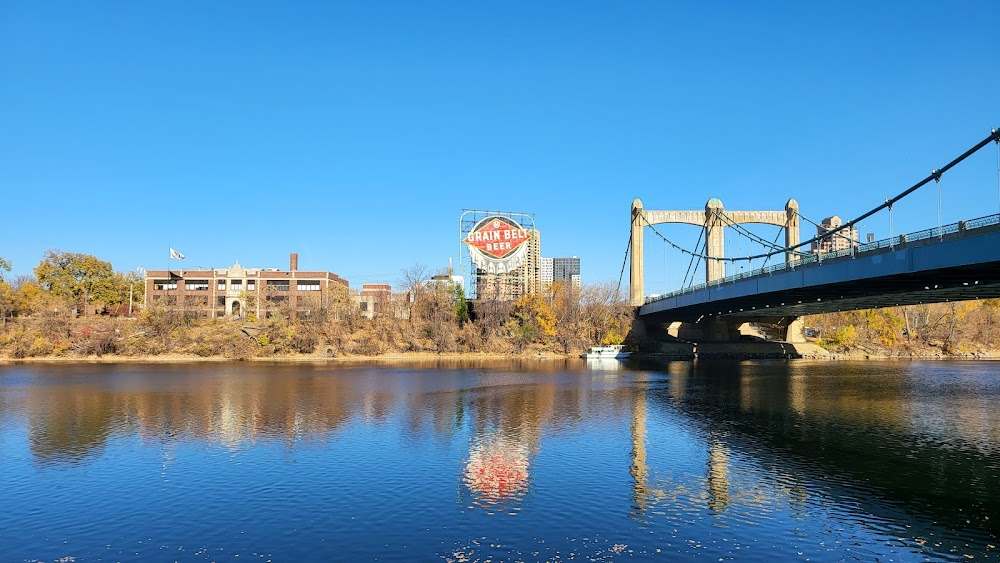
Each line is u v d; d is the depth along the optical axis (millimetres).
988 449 38750
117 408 54250
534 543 23375
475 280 146625
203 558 22219
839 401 60625
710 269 146000
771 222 146500
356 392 66250
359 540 23688
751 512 26859
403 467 34125
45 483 31234
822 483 31156
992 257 45312
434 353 129750
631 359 128125
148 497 28906
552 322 142750
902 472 33250
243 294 158125
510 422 47719
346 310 141875
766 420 49062
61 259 157750
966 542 23672
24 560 22109
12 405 56125
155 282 171750
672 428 45406
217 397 61562
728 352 142125
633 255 152125
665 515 26406
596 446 39344
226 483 31141
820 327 169750
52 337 120562
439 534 24266
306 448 38656
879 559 22188
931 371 99625
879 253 57156
